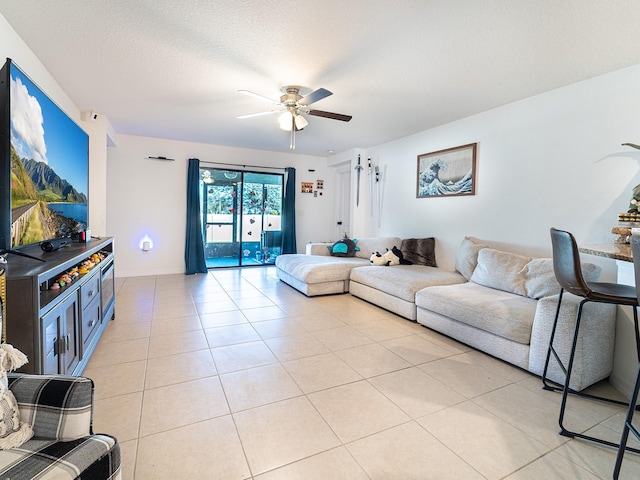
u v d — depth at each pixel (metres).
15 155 1.79
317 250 5.34
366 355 2.53
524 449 1.52
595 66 2.52
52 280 1.83
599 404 1.91
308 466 1.40
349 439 1.57
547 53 2.33
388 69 2.64
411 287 3.32
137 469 1.36
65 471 0.81
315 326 3.16
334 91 3.12
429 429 1.66
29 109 1.97
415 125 4.31
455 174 4.07
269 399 1.90
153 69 2.73
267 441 1.55
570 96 2.90
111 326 3.06
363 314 3.56
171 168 5.59
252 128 4.65
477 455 1.48
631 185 2.52
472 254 3.63
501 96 3.22
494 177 3.60
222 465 1.39
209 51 2.41
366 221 5.86
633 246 1.10
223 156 6.00
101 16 2.01
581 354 1.98
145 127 4.68
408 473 1.37
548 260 2.80
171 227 5.66
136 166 5.34
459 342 2.81
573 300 2.06
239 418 1.72
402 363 2.40
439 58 2.45
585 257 2.81
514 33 2.08
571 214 2.91
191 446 1.50
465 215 3.97
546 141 3.09
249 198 6.51
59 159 2.49
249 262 6.61
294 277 4.55
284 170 6.59
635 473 1.38
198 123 4.42
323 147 5.91
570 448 1.54
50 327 1.54
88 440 0.94
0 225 1.70
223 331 2.99
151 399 1.88
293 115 3.21
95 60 2.58
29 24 2.10
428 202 4.53
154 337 2.81
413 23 2.00
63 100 3.23
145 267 5.52
